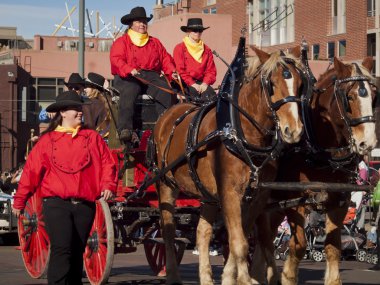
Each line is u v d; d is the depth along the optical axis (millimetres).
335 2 46281
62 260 9008
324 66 39625
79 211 9117
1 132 52750
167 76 13445
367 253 18203
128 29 13406
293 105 9141
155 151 11867
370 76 9961
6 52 57219
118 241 12391
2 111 52750
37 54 56156
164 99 13031
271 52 9805
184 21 41406
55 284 9000
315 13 47438
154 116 13312
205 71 14023
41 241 13273
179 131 11078
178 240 12039
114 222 12695
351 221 19500
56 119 9445
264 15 51031
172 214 11703
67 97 9344
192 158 10289
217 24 42031
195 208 12602
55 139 9242
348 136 9961
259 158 9531
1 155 52719
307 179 10594
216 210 11000
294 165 10578
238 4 53875
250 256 12758
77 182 9078
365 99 9789
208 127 10211
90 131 9367
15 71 52875
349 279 14578
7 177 26797
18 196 9266
